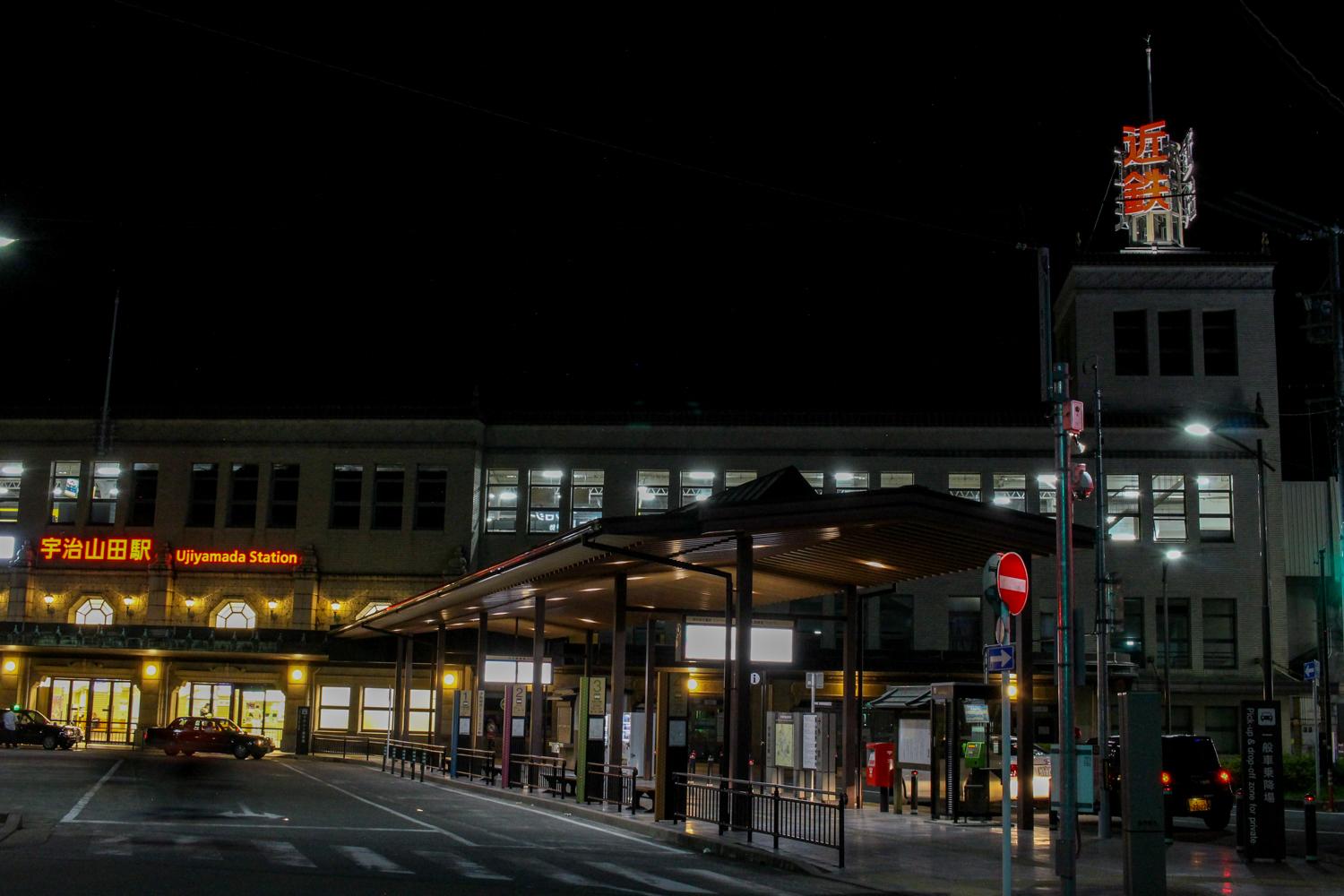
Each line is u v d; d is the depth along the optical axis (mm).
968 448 52375
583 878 15367
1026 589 14336
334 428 55062
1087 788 21453
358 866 15656
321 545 54250
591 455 54406
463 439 54156
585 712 27562
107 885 13320
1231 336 52094
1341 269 30250
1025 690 22938
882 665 47719
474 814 24812
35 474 55844
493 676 39156
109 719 53406
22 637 51312
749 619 22062
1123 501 50875
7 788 27562
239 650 51406
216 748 47469
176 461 55656
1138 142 55188
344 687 53281
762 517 21484
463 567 52969
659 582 30328
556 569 28219
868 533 22266
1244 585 50000
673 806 23188
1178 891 15367
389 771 40938
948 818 24734
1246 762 19016
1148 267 52312
